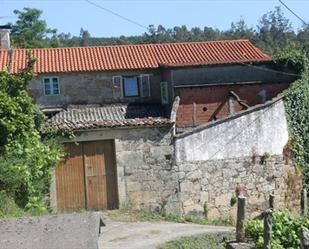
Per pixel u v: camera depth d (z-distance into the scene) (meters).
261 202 20.06
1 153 12.35
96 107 26.48
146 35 58.00
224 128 19.75
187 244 13.66
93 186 19.16
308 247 10.48
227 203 19.66
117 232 15.41
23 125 13.13
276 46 56.31
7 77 14.29
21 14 62.69
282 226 12.13
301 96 21.39
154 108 26.28
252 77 26.19
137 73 27.03
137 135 19.20
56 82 26.45
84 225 5.84
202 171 19.48
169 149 19.30
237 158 19.84
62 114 25.64
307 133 21.45
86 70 26.39
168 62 27.06
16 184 11.94
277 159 20.44
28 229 5.80
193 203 19.39
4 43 30.58
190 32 67.69
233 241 12.85
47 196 18.47
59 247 5.45
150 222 17.59
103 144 19.25
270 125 20.39
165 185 19.27
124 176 19.12
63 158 18.83
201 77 25.73
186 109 25.48
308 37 55.19
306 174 21.23
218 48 29.36
